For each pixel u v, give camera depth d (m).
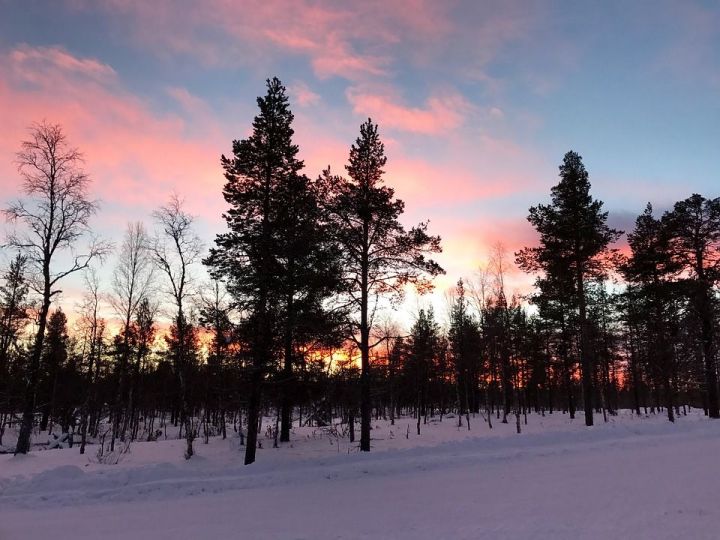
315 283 21.77
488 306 36.56
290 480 14.59
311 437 31.86
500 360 39.81
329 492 12.73
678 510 8.62
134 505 12.12
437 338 49.94
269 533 8.71
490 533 7.84
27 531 9.59
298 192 23.67
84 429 26.81
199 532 9.02
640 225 38.16
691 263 33.25
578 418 39.44
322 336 22.50
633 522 7.99
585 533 7.50
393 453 18.39
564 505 9.55
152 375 49.53
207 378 35.41
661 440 19.91
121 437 37.22
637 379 49.19
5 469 19.98
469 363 43.84
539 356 50.44
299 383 27.89
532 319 47.25
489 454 17.50
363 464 16.25
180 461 23.00
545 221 31.47
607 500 9.76
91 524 10.07
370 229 23.28
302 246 22.20
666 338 33.78
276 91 24.66
